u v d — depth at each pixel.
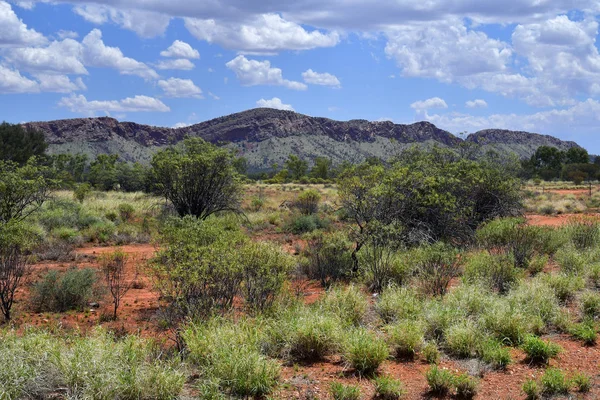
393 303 7.52
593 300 7.41
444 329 6.49
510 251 11.23
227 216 21.08
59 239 16.06
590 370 5.46
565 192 45.09
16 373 4.39
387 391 4.85
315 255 11.99
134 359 4.83
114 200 29.78
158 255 7.43
